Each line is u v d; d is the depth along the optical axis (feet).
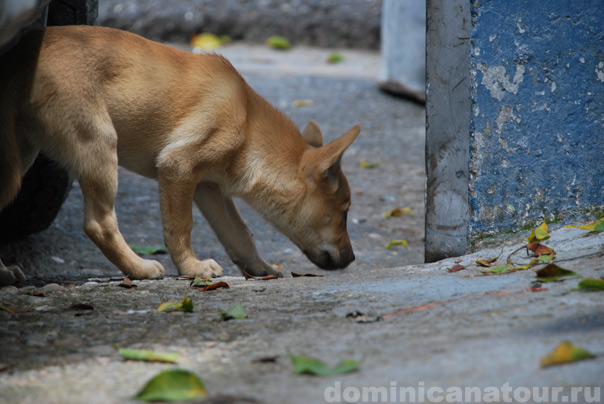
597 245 16.12
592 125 17.56
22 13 11.84
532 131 17.58
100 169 17.71
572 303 11.92
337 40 64.08
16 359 11.23
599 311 11.23
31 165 19.74
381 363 10.00
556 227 17.74
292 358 9.98
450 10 17.39
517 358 9.45
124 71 18.16
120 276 20.26
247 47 63.26
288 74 53.21
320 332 12.01
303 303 14.26
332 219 21.09
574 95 17.48
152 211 28.19
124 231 25.86
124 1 63.46
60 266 22.27
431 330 11.42
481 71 17.39
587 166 17.65
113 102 18.07
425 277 15.71
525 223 17.79
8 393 9.74
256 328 12.57
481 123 17.56
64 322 13.34
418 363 9.77
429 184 18.30
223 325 12.90
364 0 64.03
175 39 62.44
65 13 21.21
